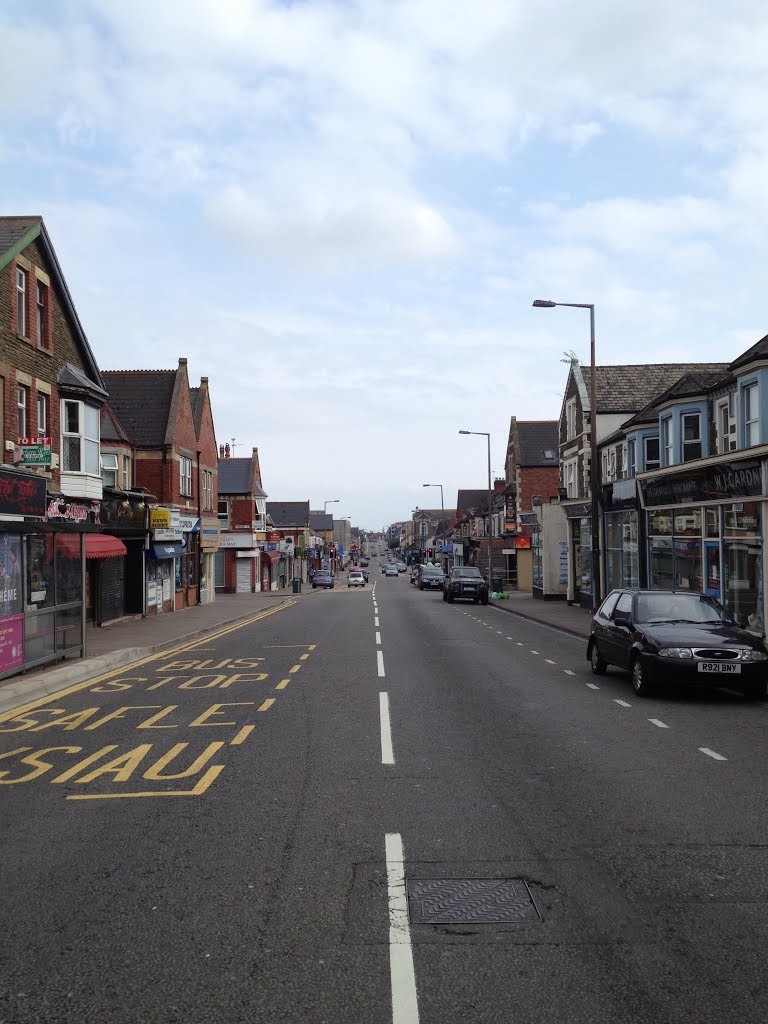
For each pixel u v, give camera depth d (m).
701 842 5.76
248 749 8.68
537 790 7.09
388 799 6.81
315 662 16.31
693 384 23.80
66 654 15.93
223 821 6.27
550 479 58.94
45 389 21.23
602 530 31.48
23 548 13.97
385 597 48.91
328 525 140.25
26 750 8.89
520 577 57.41
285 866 5.32
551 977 3.87
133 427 34.47
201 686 13.30
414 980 3.85
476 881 5.05
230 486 57.62
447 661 16.53
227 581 56.84
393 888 4.95
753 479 17.23
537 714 10.66
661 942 4.23
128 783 7.42
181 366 36.69
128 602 29.98
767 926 4.41
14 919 4.58
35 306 20.67
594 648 14.82
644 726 9.88
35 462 18.72
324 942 4.25
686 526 22.19
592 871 5.22
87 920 4.54
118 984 3.85
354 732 9.48
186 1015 3.58
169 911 4.64
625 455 29.92
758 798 6.84
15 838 5.96
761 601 17.27
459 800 6.79
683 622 12.69
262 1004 3.66
